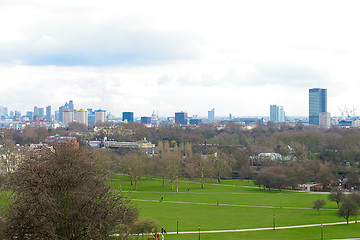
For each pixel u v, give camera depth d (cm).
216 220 14675
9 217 5491
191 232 12662
